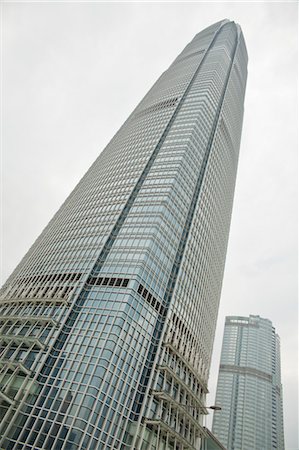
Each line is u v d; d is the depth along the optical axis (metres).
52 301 73.56
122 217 93.44
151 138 125.06
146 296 76.38
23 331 69.94
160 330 76.19
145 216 91.94
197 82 165.00
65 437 51.97
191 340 87.75
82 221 98.69
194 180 113.81
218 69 180.88
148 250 82.06
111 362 61.59
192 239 101.75
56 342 64.75
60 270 83.25
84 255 84.31
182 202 102.81
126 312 69.25
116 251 83.62
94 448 53.22
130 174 109.75
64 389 57.38
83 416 54.19
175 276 88.38
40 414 54.78
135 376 65.44
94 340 64.19
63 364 60.94
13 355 64.12
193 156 117.69
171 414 70.06
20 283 88.00
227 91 178.25
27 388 57.62
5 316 74.94
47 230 109.62
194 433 75.69
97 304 71.38
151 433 63.25
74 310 70.69
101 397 57.56
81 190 118.94
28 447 51.59
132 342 67.75
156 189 100.69
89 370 59.62
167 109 143.50
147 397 64.88
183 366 80.75
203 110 138.88
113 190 105.62
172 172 105.44
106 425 56.47
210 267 113.12
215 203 127.25
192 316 91.56
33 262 94.19
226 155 151.12
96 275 78.44
